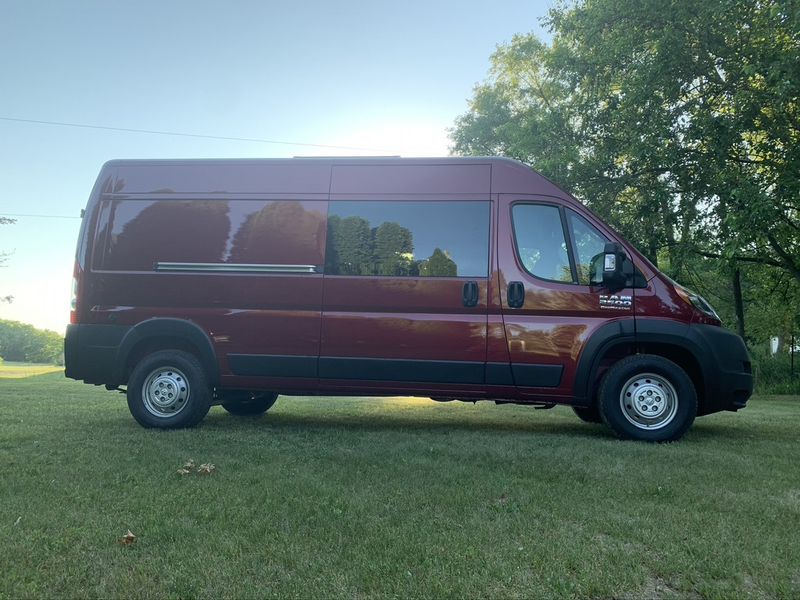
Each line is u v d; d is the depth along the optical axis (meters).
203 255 6.57
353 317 6.33
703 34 13.60
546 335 6.09
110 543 3.02
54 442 5.54
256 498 3.76
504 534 3.15
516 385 6.13
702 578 2.67
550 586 2.56
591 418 7.48
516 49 27.20
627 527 3.25
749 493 3.94
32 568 2.71
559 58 16.39
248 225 6.55
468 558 2.83
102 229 6.75
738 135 13.49
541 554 2.88
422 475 4.35
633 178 15.12
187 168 6.76
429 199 6.39
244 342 6.46
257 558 2.84
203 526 3.25
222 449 5.29
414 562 2.79
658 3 13.73
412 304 6.24
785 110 12.95
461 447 5.42
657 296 6.12
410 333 6.24
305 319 6.39
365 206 6.45
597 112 15.70
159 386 6.55
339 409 8.95
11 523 3.29
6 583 2.56
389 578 2.63
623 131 14.99
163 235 6.65
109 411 8.02
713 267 17.39
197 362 6.57
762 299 21.48
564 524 3.31
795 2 11.49
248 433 6.19
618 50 14.24
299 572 2.70
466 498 3.77
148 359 6.59
